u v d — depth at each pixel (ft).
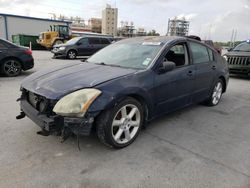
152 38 13.11
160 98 11.09
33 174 7.76
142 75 10.09
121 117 9.51
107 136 8.97
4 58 24.52
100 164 8.48
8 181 7.36
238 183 7.65
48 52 69.67
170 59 11.85
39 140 10.07
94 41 50.65
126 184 7.43
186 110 15.31
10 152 9.05
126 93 9.18
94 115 8.39
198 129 12.11
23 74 26.66
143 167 8.38
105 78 9.30
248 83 26.73
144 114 10.63
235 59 28.60
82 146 9.69
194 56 13.48
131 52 12.17
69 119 8.11
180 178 7.82
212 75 15.11
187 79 12.60
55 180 7.50
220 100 18.34
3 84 21.09
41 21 110.32
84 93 8.34
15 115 12.94
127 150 9.56
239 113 15.11
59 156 8.90
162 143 10.30
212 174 8.09
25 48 26.35
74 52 47.80
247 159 9.20
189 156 9.26
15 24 104.78
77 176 7.75
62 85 8.99
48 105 8.51
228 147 10.18
